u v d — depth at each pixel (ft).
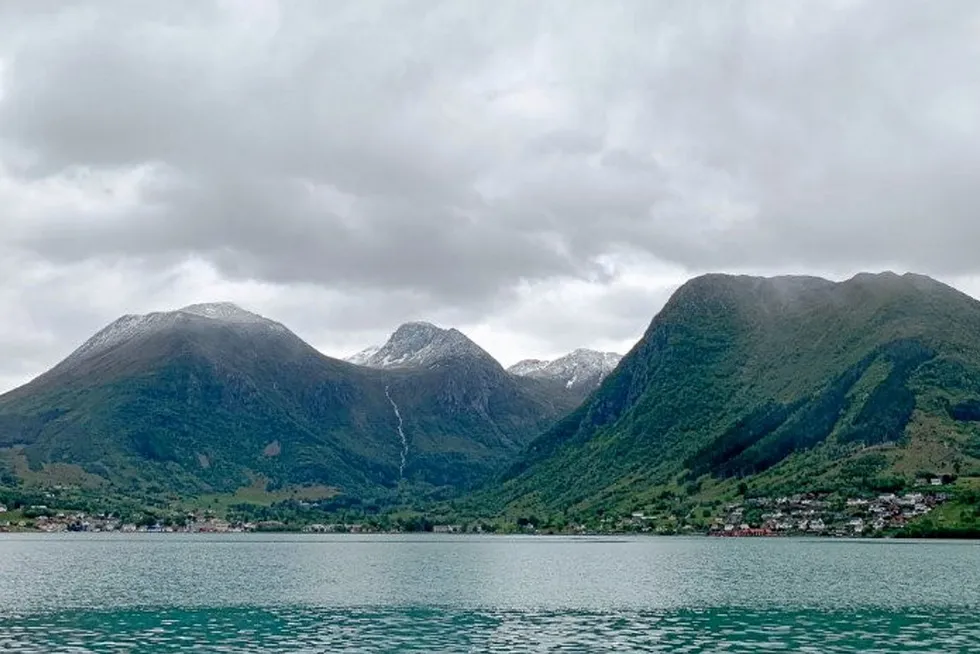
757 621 407.23
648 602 485.56
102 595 519.60
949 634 366.43
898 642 347.15
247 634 367.86
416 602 487.61
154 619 414.21
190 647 335.47
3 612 437.99
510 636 362.12
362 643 345.10
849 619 413.59
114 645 339.98
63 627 387.34
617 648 334.24
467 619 414.82
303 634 368.07
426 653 322.34
